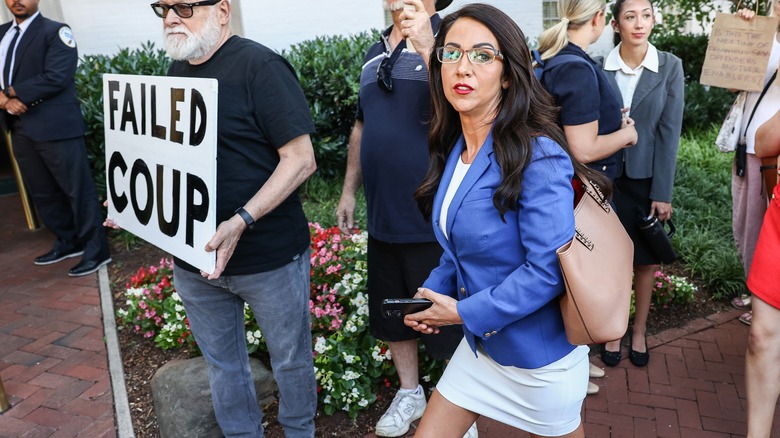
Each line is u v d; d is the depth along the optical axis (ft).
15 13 15.30
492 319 5.86
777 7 10.78
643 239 10.75
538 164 5.65
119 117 8.54
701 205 18.20
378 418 10.41
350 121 21.86
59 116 15.64
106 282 15.89
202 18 7.31
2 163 25.23
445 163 6.77
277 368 8.50
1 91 15.34
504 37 5.68
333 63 20.97
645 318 11.44
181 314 12.50
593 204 5.99
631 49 10.62
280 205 7.95
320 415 10.52
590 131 8.87
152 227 8.20
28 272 16.88
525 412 6.57
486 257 6.03
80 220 16.44
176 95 7.29
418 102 8.48
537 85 5.88
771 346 8.10
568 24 9.31
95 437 10.21
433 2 8.77
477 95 5.81
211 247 7.06
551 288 5.66
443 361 10.89
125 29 24.34
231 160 7.63
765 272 8.04
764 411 8.29
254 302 8.12
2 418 10.74
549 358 6.21
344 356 10.76
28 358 12.62
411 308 6.35
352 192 10.48
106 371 12.03
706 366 11.41
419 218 8.84
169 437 9.84
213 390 8.71
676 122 10.47
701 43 27.12
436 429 6.92
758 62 10.63
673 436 9.67
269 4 24.23
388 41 9.00
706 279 14.40
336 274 12.87
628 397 10.64
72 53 15.65
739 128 11.69
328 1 24.90
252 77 7.41
